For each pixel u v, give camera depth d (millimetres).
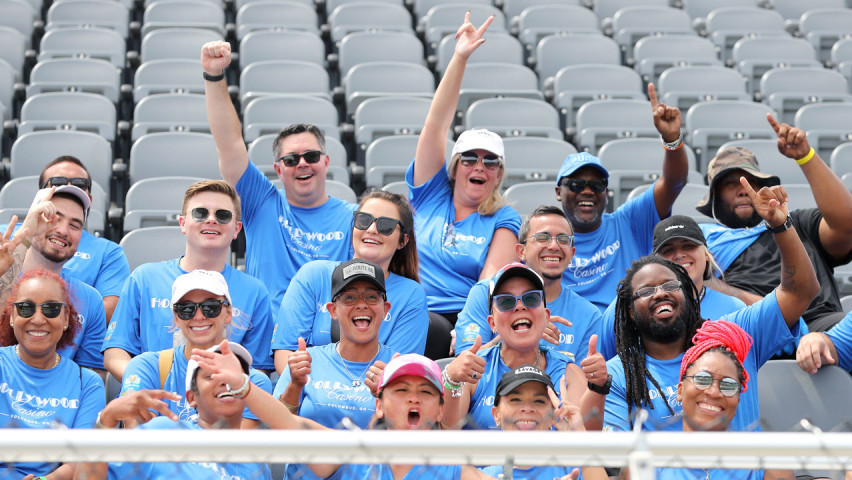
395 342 4418
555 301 4559
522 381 3414
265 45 9023
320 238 5156
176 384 3936
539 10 9969
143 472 3176
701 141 7680
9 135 7648
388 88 8516
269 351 4613
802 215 5043
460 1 10422
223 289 4012
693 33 9969
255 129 7422
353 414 3863
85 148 7039
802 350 4348
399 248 4648
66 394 3988
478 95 8188
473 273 5070
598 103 8023
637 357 4008
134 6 10133
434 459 1845
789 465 1927
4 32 8711
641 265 4059
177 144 7168
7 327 4066
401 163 7113
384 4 9898
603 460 1860
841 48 9641
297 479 3461
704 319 4348
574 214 5125
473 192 5164
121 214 6602
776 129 4754
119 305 4488
